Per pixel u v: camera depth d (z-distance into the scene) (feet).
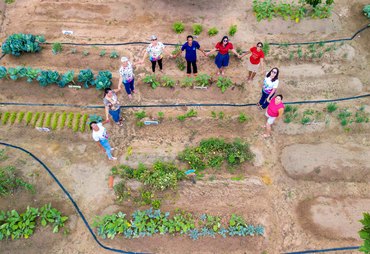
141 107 35.70
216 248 27.73
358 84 37.45
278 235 28.66
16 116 35.22
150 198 29.73
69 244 28.14
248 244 27.94
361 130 34.37
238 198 30.01
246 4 43.45
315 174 31.42
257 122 34.78
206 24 41.73
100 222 28.55
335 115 35.24
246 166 31.96
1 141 33.47
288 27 41.29
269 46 39.99
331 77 37.99
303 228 28.86
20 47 37.76
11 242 27.73
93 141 33.60
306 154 32.32
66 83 36.60
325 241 28.14
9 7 43.04
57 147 33.24
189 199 29.84
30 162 32.19
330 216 29.01
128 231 28.19
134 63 36.68
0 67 35.88
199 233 28.09
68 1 43.39
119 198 30.04
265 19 41.60
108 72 36.17
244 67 38.58
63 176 31.53
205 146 32.60
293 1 42.45
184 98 36.32
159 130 34.17
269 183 31.22
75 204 29.96
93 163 32.27
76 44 39.86
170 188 30.19
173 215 29.07
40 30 41.09
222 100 36.22
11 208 29.55
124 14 42.45
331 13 42.27
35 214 28.68
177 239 27.96
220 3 43.47
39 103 35.94
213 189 30.35
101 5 43.06
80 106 35.73
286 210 29.86
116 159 32.40
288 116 35.06
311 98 36.58
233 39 40.50
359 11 42.93
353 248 27.76
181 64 38.22
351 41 40.63
